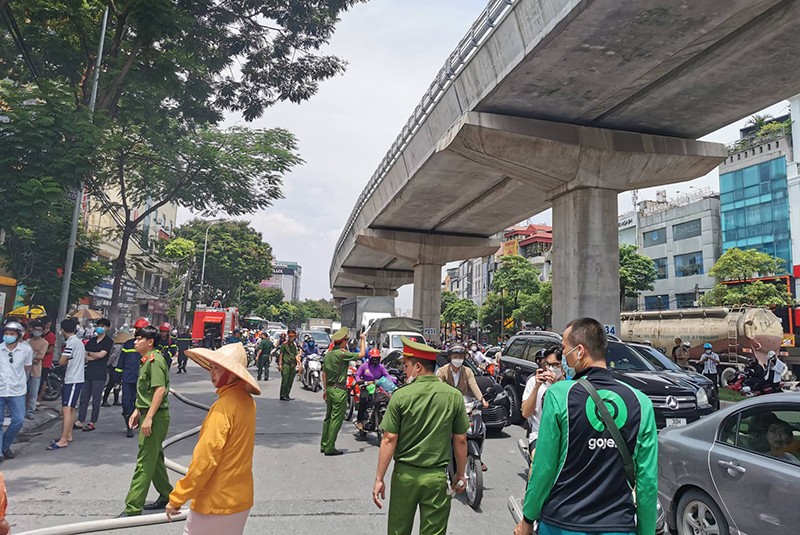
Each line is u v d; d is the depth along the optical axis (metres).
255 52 15.20
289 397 13.70
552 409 2.28
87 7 12.97
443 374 6.15
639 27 10.56
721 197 38.75
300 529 4.71
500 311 50.19
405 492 3.30
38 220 10.51
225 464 3.03
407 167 21.47
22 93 10.86
